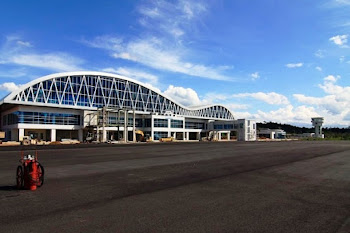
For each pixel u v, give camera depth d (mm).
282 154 27406
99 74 72250
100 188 10258
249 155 26062
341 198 8891
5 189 10031
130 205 7828
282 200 8555
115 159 21859
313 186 10898
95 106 71125
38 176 10297
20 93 59125
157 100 87562
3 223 6227
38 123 61219
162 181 11820
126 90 79125
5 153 27766
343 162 20141
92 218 6605
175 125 86625
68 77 66750
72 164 18281
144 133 80500
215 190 9984
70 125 66375
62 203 8023
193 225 6160
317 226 6195
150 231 5758
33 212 7094
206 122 105062
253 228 6012
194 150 33719
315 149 36406
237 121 96625
